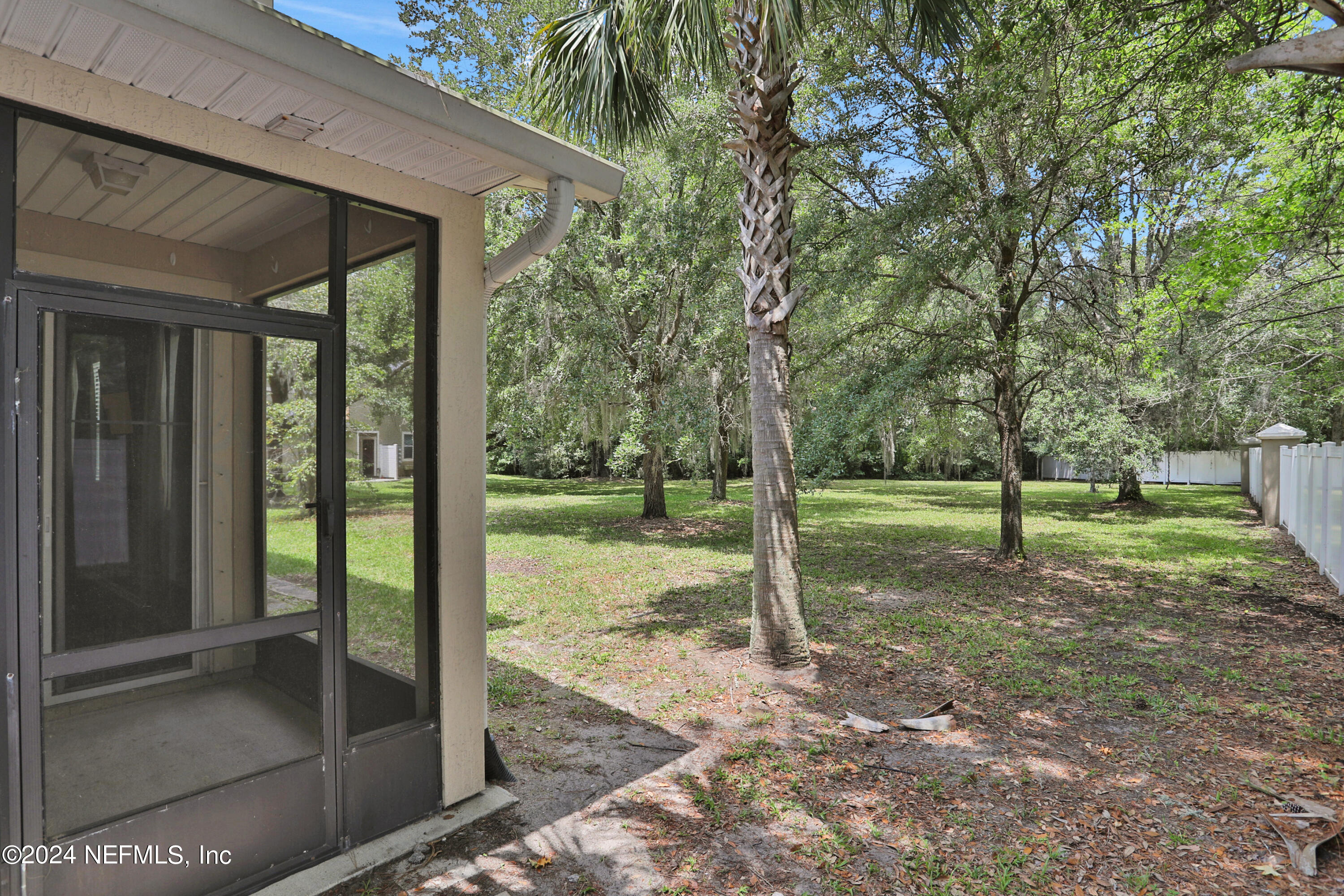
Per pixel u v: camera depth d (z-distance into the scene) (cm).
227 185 251
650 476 1564
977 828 308
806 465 892
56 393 215
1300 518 1113
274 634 265
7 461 203
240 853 254
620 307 1266
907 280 823
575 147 290
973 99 719
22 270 206
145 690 235
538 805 330
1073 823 311
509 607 754
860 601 780
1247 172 925
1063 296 973
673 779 358
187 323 241
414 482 312
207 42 192
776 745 401
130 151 227
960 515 1689
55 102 206
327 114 239
